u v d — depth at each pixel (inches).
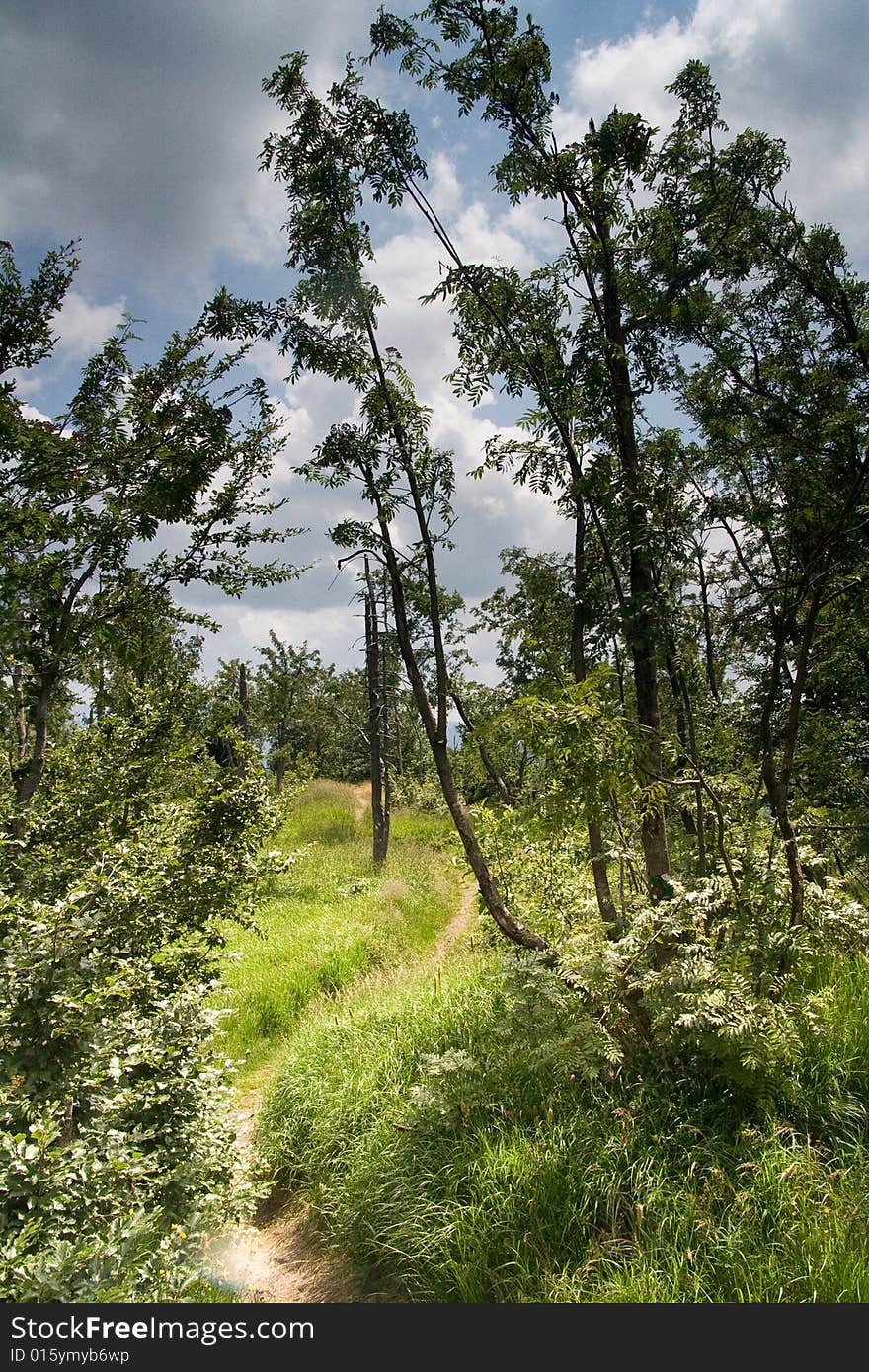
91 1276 102.0
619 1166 155.6
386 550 214.7
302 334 214.7
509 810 297.7
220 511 221.3
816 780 379.2
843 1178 135.5
